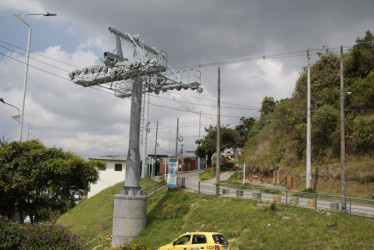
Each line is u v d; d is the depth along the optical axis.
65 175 19.11
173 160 29.25
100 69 23.62
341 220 16.27
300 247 15.07
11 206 19.19
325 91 38.38
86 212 35.16
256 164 42.81
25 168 18.17
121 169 44.75
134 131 23.25
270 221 18.09
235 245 16.83
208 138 58.81
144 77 23.33
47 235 9.31
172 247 15.70
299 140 38.12
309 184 28.17
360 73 38.28
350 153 31.75
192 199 25.28
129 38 23.98
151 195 29.92
